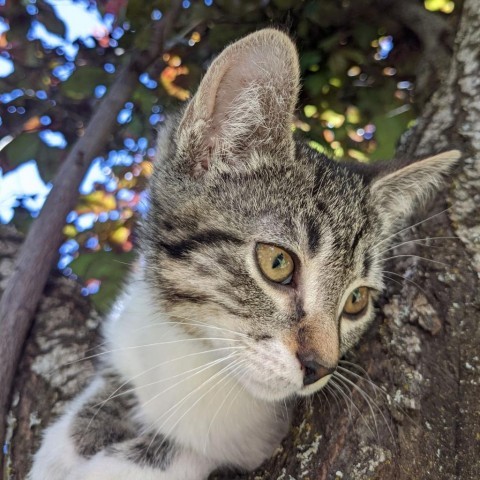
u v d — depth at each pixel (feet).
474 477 0.51
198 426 0.70
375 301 0.71
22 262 0.75
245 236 0.63
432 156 0.69
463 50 0.72
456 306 0.57
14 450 0.71
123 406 0.74
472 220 0.61
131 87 0.85
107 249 0.99
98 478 0.67
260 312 0.63
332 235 0.67
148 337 0.72
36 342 0.77
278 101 0.66
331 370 0.62
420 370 0.56
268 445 0.71
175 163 0.68
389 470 0.51
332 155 0.90
